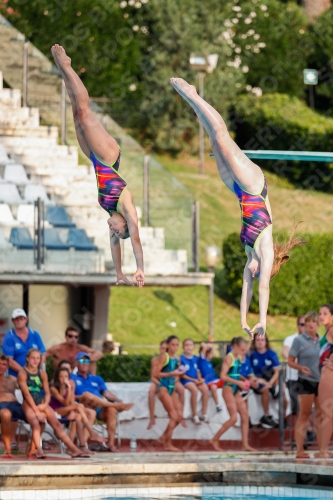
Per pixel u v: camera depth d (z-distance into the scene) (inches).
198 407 1280.8
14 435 1246.9
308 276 2103.8
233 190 729.0
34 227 1537.9
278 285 2089.1
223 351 1576.0
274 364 1296.8
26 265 1520.7
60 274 1531.7
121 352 1635.1
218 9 2746.1
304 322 1216.8
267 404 1290.6
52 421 1082.1
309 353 1117.1
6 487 919.7
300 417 1115.9
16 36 1927.9
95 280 1553.9
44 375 1098.7
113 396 1213.7
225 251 2112.5
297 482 982.4
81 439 1125.1
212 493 972.6
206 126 710.5
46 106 1894.7
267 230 716.7
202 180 2519.7
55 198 1737.2
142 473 973.2
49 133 1846.7
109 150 719.7
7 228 1569.9
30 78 1907.0
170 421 1210.0
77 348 1262.3
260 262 718.5
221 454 1154.7
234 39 2834.6
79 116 717.3
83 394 1177.4
